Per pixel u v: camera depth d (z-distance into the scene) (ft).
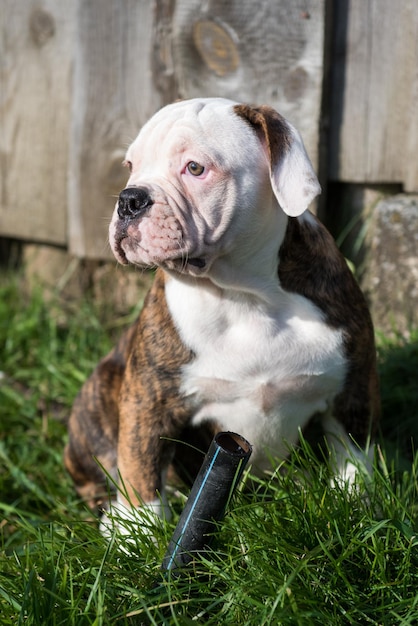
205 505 11.40
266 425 13.51
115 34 19.60
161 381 13.15
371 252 18.65
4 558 12.18
